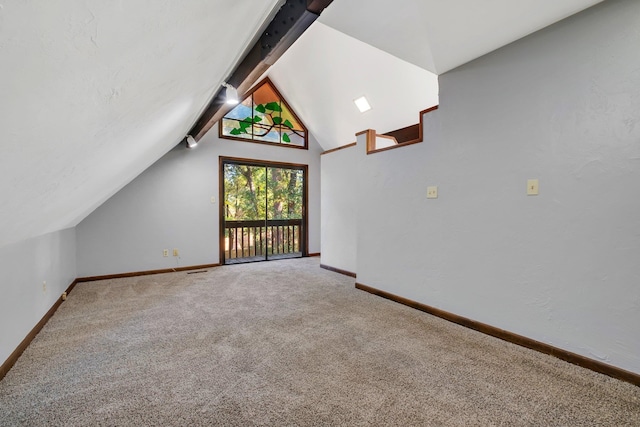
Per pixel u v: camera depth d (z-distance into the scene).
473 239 2.32
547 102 1.89
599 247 1.69
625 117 1.59
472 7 1.71
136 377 1.64
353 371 1.70
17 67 0.52
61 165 1.20
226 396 1.47
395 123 4.52
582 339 1.76
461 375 1.66
